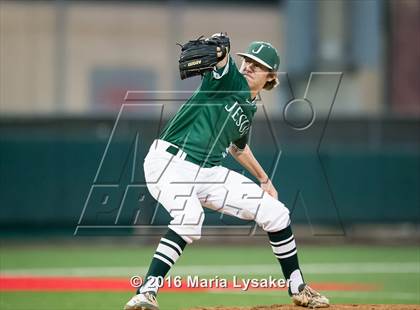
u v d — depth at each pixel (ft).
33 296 87.51
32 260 123.34
